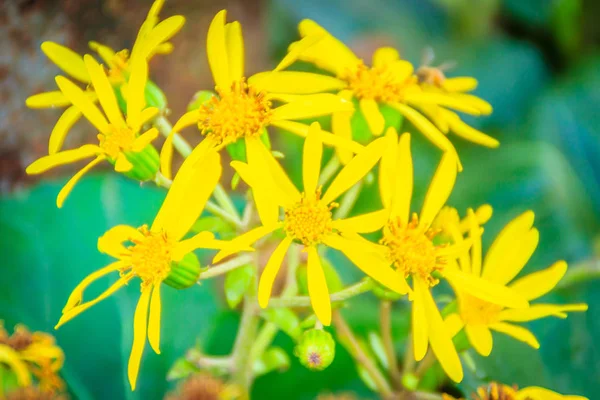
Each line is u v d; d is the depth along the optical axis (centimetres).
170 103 41
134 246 29
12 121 38
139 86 29
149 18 29
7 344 30
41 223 36
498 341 36
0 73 37
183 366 31
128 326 35
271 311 30
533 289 30
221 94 30
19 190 39
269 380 33
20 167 39
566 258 40
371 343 32
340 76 32
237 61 30
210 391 30
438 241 30
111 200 37
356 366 33
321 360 29
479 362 36
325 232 29
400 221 29
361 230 29
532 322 38
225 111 29
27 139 38
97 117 29
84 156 29
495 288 29
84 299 35
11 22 37
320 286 28
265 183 28
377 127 30
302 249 30
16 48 37
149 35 29
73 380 34
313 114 29
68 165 40
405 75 32
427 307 29
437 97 32
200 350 32
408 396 31
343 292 29
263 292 28
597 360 37
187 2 41
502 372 36
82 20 38
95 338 34
